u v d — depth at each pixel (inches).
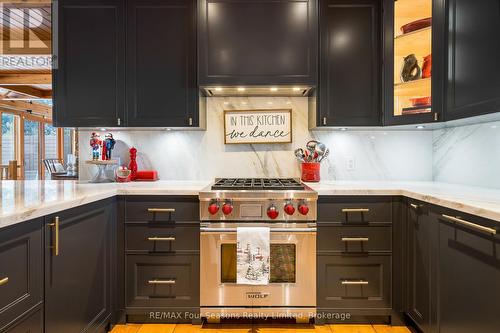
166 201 77.0
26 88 215.6
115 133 100.7
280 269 75.8
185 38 87.3
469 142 83.7
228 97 100.3
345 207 77.0
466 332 52.8
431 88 77.7
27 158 297.7
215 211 72.3
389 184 88.7
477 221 49.9
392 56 84.9
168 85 87.6
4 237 42.3
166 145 100.7
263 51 84.7
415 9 83.5
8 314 43.0
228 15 84.7
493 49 59.4
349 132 100.3
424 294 67.1
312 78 84.6
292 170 100.3
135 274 77.7
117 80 87.7
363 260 77.4
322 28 87.4
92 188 77.8
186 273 77.4
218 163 100.7
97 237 68.5
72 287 59.0
